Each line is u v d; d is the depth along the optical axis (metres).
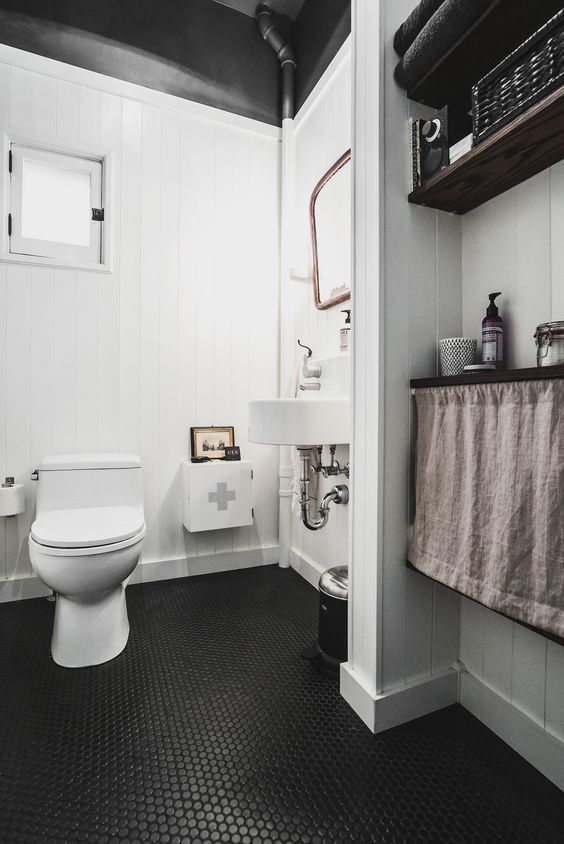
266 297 2.23
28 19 1.80
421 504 1.10
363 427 1.16
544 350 0.88
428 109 1.16
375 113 1.10
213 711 1.18
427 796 0.94
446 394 1.02
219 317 2.13
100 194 1.94
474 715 1.17
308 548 2.06
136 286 1.97
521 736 1.04
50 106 1.82
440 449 1.04
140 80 1.97
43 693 1.25
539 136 0.86
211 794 0.94
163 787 0.95
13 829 0.86
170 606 1.79
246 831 0.86
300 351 2.12
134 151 1.95
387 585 1.13
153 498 2.02
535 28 0.93
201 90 2.08
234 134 2.15
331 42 1.87
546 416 0.81
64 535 1.31
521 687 1.06
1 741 1.07
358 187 1.17
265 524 2.26
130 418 1.97
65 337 1.86
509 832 0.86
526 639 1.05
